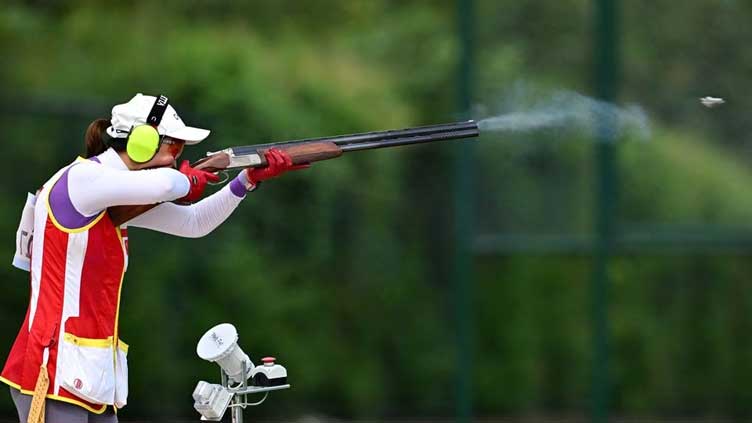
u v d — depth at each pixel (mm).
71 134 28078
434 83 32406
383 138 16000
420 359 30500
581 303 29594
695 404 29891
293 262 30031
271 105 29953
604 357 28625
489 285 29500
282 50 32250
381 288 30531
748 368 29859
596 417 28734
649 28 28328
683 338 29766
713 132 28781
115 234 14508
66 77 30484
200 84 29672
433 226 30734
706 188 28891
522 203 28484
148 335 28734
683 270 29531
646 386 29766
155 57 30578
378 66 32688
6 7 31438
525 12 27953
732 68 28609
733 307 29734
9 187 27797
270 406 29797
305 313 30000
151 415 28781
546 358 29875
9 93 29344
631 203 28656
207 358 15516
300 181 29969
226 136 29359
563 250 28531
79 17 31797
